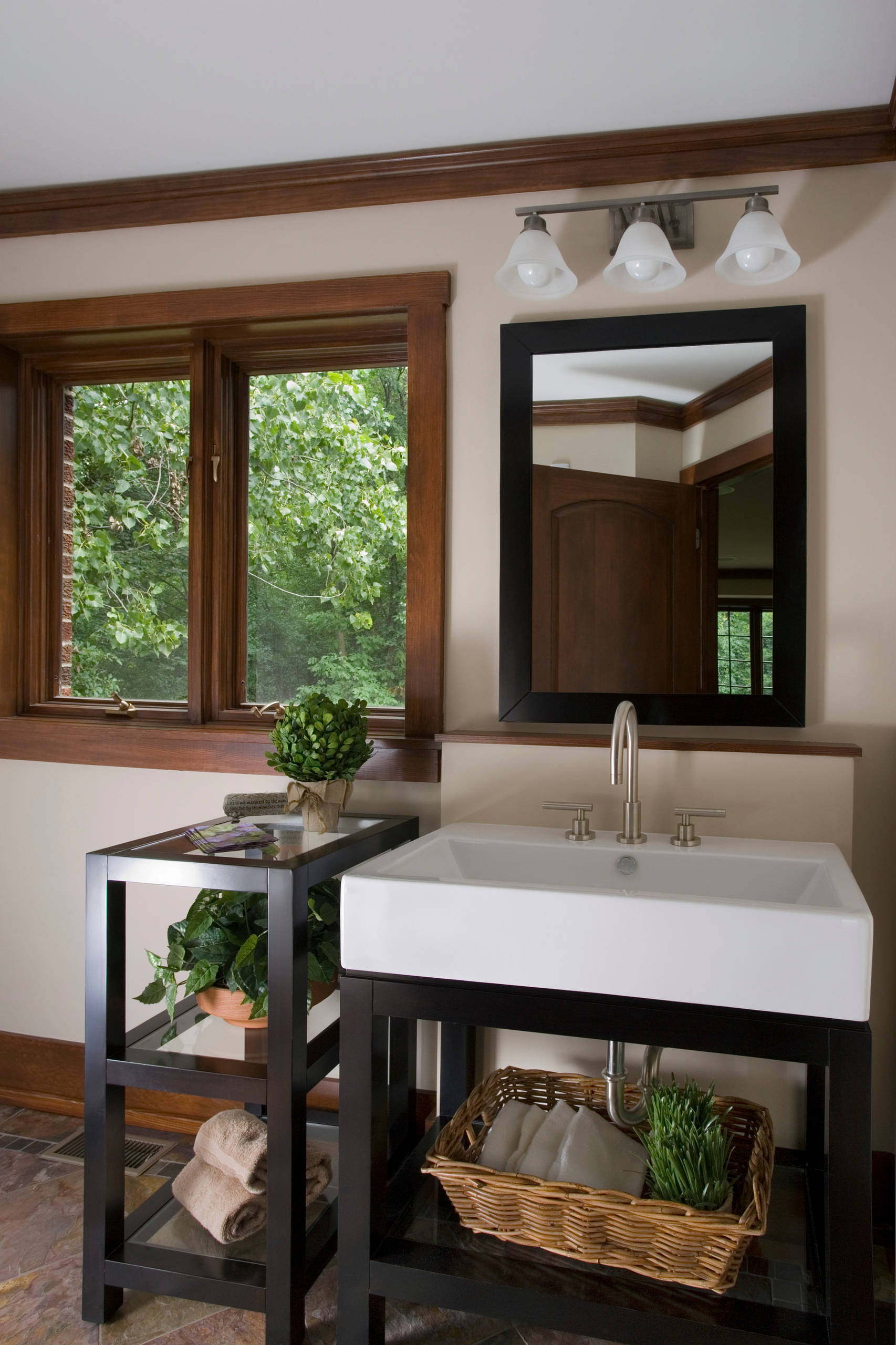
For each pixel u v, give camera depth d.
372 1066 1.39
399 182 2.07
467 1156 1.54
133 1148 2.07
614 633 1.96
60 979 2.29
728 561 1.91
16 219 2.28
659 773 1.85
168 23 1.62
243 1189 1.58
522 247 1.76
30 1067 2.29
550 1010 1.31
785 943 1.19
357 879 1.37
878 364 1.87
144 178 2.17
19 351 2.40
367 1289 1.39
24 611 2.42
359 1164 1.39
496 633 2.05
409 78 1.77
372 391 2.28
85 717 2.37
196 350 2.28
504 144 1.99
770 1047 1.22
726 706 1.91
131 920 2.23
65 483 2.45
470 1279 1.34
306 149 2.04
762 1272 1.36
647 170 1.95
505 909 1.30
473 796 1.96
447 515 2.08
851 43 1.64
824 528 1.89
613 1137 1.54
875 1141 1.86
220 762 2.15
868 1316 1.19
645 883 1.66
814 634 1.89
